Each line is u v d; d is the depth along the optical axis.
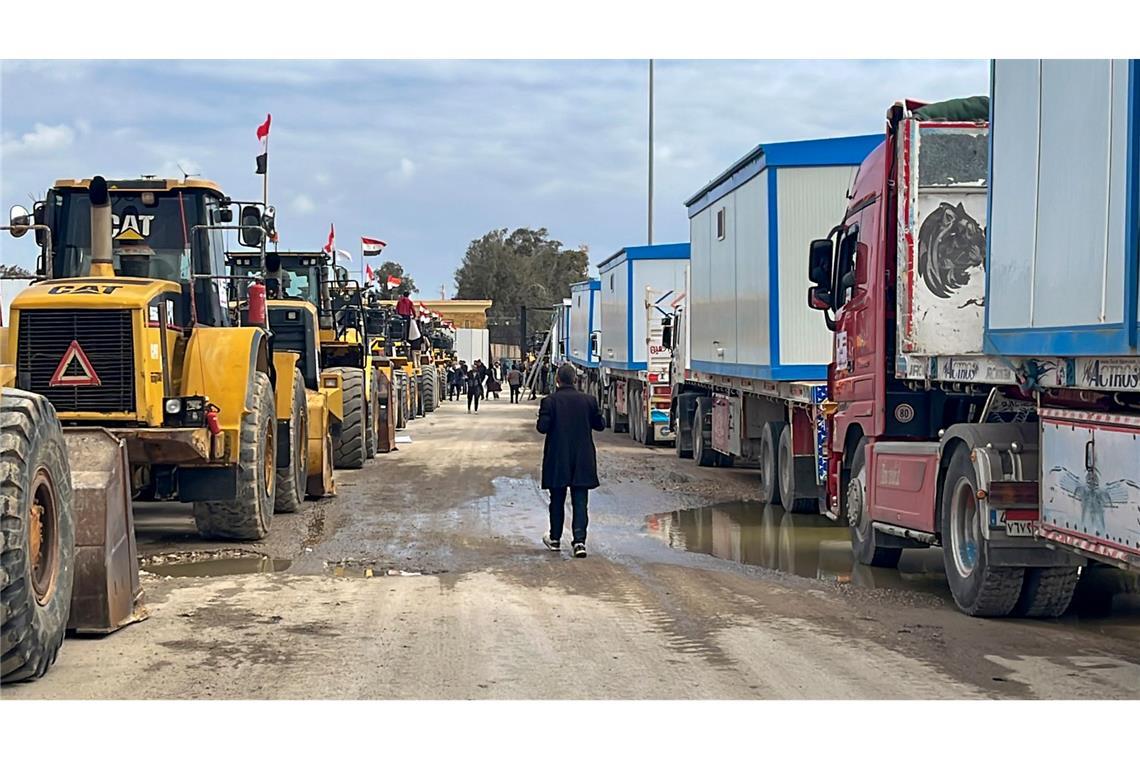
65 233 12.62
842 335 12.41
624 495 17.41
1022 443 8.48
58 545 7.00
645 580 10.39
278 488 14.73
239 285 14.31
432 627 8.27
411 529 13.61
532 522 14.32
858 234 11.92
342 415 21.00
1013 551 8.33
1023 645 7.86
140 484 12.02
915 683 6.83
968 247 10.36
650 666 7.20
